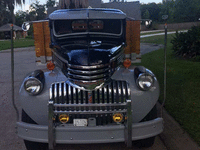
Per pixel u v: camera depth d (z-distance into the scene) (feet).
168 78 25.81
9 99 22.56
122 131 10.80
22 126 11.15
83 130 10.58
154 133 11.18
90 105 10.91
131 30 17.61
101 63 11.46
